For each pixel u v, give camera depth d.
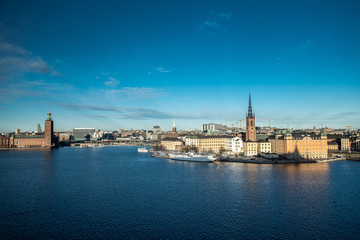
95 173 191.62
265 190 133.00
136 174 185.75
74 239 80.62
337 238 80.88
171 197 122.31
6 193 131.38
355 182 149.50
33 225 91.06
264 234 83.44
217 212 102.12
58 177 175.12
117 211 104.00
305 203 111.94
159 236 82.25
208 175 176.62
